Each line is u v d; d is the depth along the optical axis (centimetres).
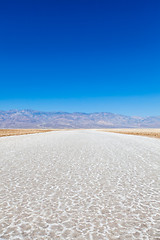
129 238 296
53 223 341
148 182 582
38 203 427
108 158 1011
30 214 375
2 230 320
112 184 564
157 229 321
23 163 877
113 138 2770
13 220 352
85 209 396
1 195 475
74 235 305
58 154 1158
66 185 554
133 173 693
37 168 774
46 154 1160
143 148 1474
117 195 474
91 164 852
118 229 321
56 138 2784
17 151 1311
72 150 1354
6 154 1173
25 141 2225
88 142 2042
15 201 437
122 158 1010
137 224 337
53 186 545
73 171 723
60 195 475
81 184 564
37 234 308
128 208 400
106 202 431
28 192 496
